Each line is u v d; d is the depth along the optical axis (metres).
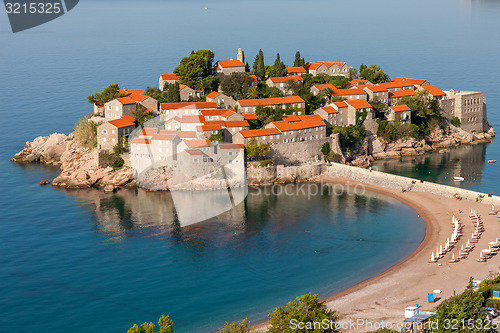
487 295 135.50
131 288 163.00
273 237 193.25
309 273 168.50
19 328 144.88
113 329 143.38
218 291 160.00
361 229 197.88
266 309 149.88
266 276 167.75
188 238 193.75
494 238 178.62
